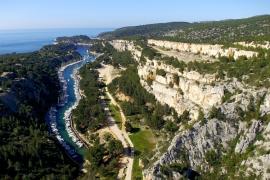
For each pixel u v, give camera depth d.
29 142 197.50
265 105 173.88
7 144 188.00
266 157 155.25
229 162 167.50
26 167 175.12
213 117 182.75
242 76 195.62
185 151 176.12
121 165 187.50
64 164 189.75
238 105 181.38
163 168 165.75
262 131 169.12
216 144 177.62
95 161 189.62
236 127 178.62
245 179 155.25
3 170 168.00
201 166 172.75
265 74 185.25
